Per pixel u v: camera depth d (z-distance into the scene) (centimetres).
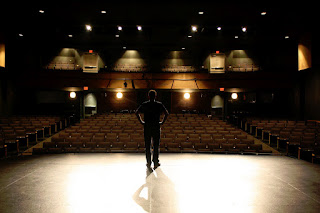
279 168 510
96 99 2314
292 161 586
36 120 1661
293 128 1392
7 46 1836
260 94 2244
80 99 2133
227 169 496
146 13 1377
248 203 323
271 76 1977
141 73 2108
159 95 2381
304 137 1078
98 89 2084
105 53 2461
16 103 1997
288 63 2003
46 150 870
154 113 485
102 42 2127
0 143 891
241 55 2386
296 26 1558
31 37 1894
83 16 1427
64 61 2344
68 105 2223
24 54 2072
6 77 1828
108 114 2005
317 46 1521
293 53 1936
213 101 2319
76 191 362
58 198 336
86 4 1258
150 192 360
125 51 2502
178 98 2378
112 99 2359
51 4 1255
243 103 2303
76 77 2069
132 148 924
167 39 1975
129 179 421
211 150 934
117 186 385
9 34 1783
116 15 1420
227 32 1777
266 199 337
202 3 1240
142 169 487
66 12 1362
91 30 1677
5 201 323
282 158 625
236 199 337
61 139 999
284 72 1947
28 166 507
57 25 1595
